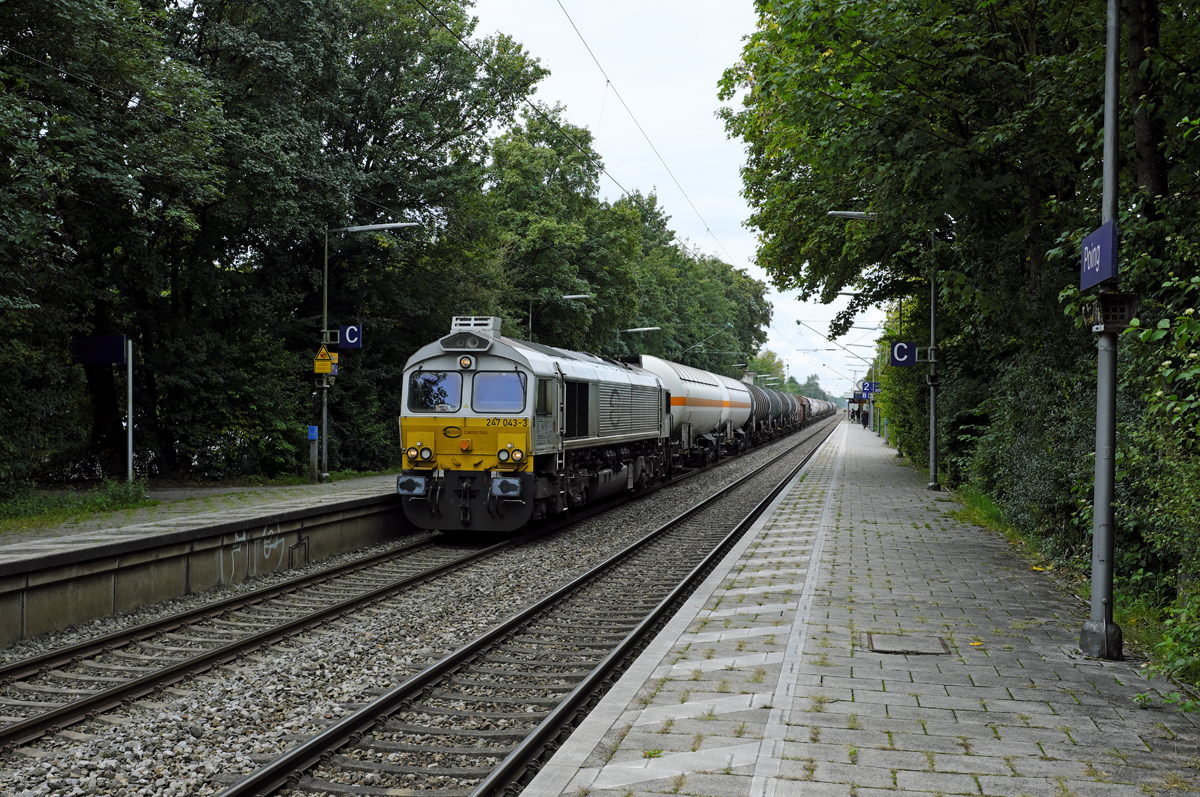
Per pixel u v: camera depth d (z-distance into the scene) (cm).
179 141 1736
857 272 2253
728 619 787
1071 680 598
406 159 2617
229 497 1781
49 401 1730
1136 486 796
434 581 1095
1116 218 673
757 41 1360
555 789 420
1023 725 509
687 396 2556
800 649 677
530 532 1500
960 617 786
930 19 1056
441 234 2734
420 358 1422
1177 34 850
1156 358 668
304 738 562
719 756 461
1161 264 743
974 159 1169
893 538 1288
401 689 625
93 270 1970
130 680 698
